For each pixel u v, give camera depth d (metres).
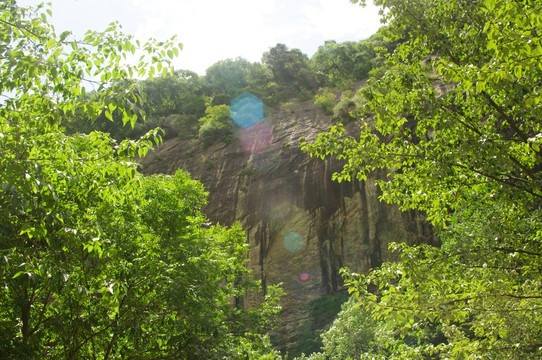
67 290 6.59
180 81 77.31
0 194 5.39
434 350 8.40
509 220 8.63
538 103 6.93
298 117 57.28
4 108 5.59
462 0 8.38
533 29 6.05
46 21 5.89
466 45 8.27
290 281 39.53
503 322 8.49
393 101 8.37
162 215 13.30
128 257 10.61
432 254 7.61
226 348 11.85
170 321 11.57
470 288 8.05
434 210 8.95
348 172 8.42
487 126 8.02
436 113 7.74
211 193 48.31
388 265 7.80
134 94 5.86
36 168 5.11
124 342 11.62
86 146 8.91
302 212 43.25
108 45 6.14
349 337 25.23
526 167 8.05
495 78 5.86
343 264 39.38
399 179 9.11
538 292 8.58
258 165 48.97
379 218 40.03
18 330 9.06
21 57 5.42
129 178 6.90
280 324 36.50
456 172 8.02
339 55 76.44
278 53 82.12
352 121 49.38
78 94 5.89
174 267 11.41
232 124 58.06
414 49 8.82
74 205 7.23
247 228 43.91
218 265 13.47
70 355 9.39
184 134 60.09
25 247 6.13
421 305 7.46
